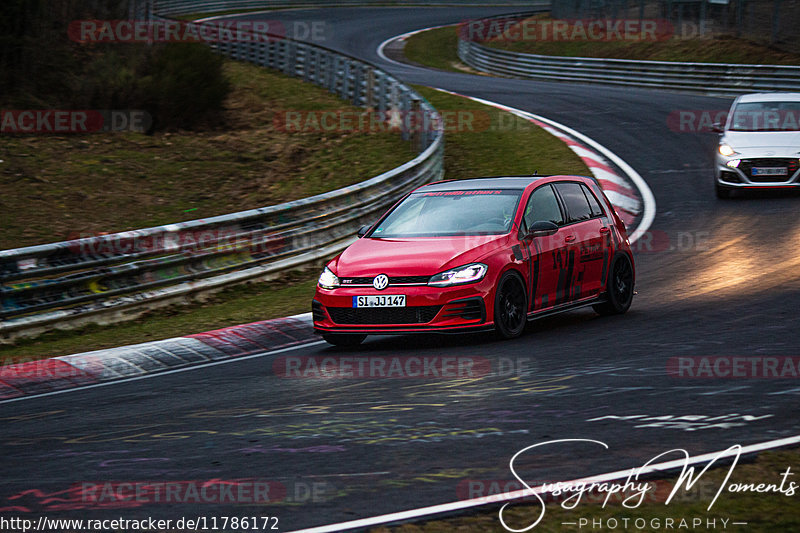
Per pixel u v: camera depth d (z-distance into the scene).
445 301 23.16
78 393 21.56
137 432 16.97
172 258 33.97
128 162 57.66
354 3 181.62
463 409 17.08
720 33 103.12
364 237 26.55
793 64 91.38
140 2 80.56
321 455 14.62
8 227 44.12
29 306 29.59
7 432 17.86
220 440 15.95
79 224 45.78
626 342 22.73
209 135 66.31
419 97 60.47
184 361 24.84
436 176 53.00
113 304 31.64
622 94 85.94
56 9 72.06
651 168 57.19
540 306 25.27
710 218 44.28
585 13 124.31
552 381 18.92
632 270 28.75
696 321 25.05
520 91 88.69
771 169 46.94
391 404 17.84
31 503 13.05
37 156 56.00
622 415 16.02
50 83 66.81
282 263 38.12
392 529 11.35
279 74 90.94
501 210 25.66
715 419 15.46
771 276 31.42
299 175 57.09
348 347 25.02
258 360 24.11
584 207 27.86
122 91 64.94
